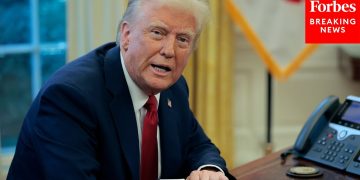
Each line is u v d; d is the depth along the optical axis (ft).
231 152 10.56
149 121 5.06
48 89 4.49
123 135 4.79
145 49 4.54
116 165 4.73
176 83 5.75
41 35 10.44
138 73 4.66
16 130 10.55
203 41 9.78
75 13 9.06
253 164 5.13
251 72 11.07
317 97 11.47
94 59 5.04
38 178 4.56
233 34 10.41
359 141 4.83
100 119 4.63
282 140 11.51
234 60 10.81
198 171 5.09
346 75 11.37
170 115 5.42
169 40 4.50
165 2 4.42
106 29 9.06
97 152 4.69
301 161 5.09
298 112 11.51
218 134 10.32
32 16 10.32
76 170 4.31
